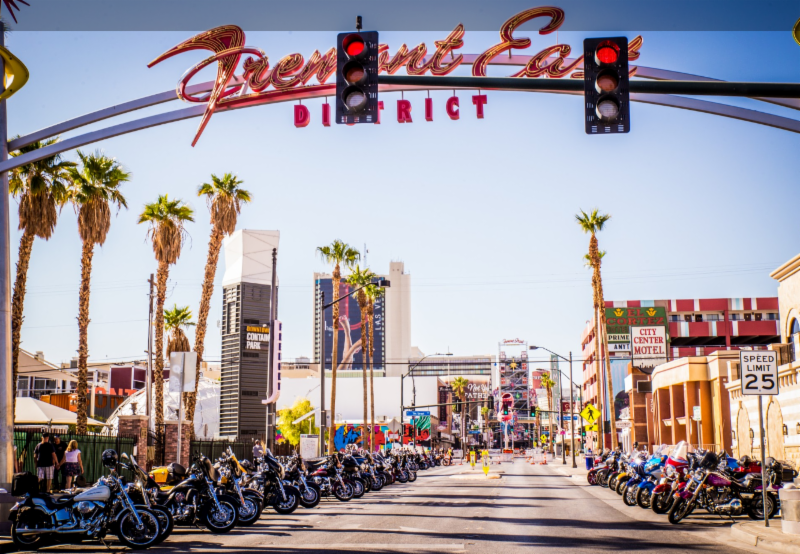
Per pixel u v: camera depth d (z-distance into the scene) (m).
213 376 124.62
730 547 12.86
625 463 27.41
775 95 10.27
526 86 10.41
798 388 30.33
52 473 19.72
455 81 10.59
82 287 33.19
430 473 54.16
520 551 12.25
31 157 15.02
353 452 30.67
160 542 13.34
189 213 40.25
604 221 56.78
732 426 40.34
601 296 55.94
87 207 33.03
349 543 13.21
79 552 12.45
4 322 15.38
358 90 10.27
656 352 75.94
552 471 55.00
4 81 14.18
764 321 97.75
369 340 71.88
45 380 77.12
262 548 12.58
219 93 14.68
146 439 31.92
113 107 15.09
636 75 13.45
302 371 151.12
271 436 32.97
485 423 188.00
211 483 15.04
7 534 14.24
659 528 15.87
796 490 13.68
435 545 12.95
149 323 46.22
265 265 100.81
